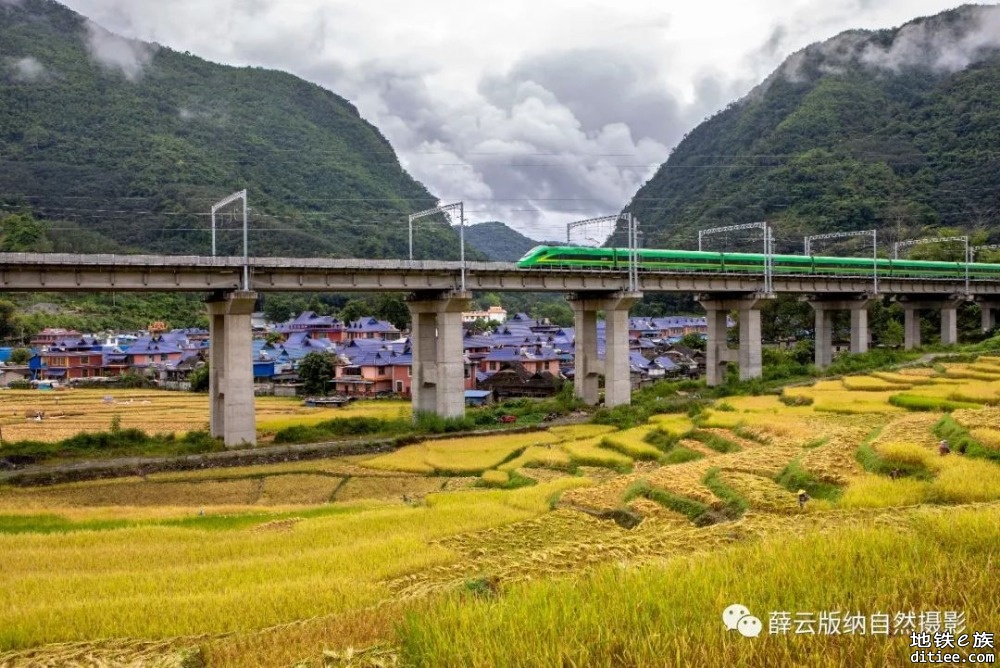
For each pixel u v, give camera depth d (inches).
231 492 2300.7
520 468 2427.4
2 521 1839.3
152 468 2583.7
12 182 7465.6
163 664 781.9
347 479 2466.8
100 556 1371.8
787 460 1813.5
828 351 5201.8
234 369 2908.5
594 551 1176.8
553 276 3708.2
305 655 735.7
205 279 2869.1
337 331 6894.7
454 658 544.4
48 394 4820.4
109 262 2625.5
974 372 3627.0
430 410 3449.8
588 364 4151.1
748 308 4471.0
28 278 2571.4
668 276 4084.6
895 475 1550.2
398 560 1261.1
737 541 1075.9
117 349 6018.7
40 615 976.3
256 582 1153.4
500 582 995.9
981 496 1307.8
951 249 7066.9
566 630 545.3
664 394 4343.0
